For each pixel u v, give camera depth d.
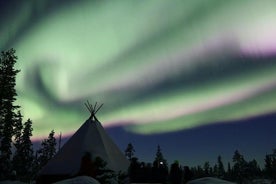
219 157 73.94
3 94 42.34
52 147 63.53
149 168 16.45
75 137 23.20
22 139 51.88
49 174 21.09
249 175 59.16
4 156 33.72
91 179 7.42
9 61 44.56
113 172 13.79
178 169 16.17
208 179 8.03
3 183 26.09
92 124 24.34
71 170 20.62
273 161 59.91
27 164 50.41
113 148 23.44
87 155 12.28
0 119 41.38
